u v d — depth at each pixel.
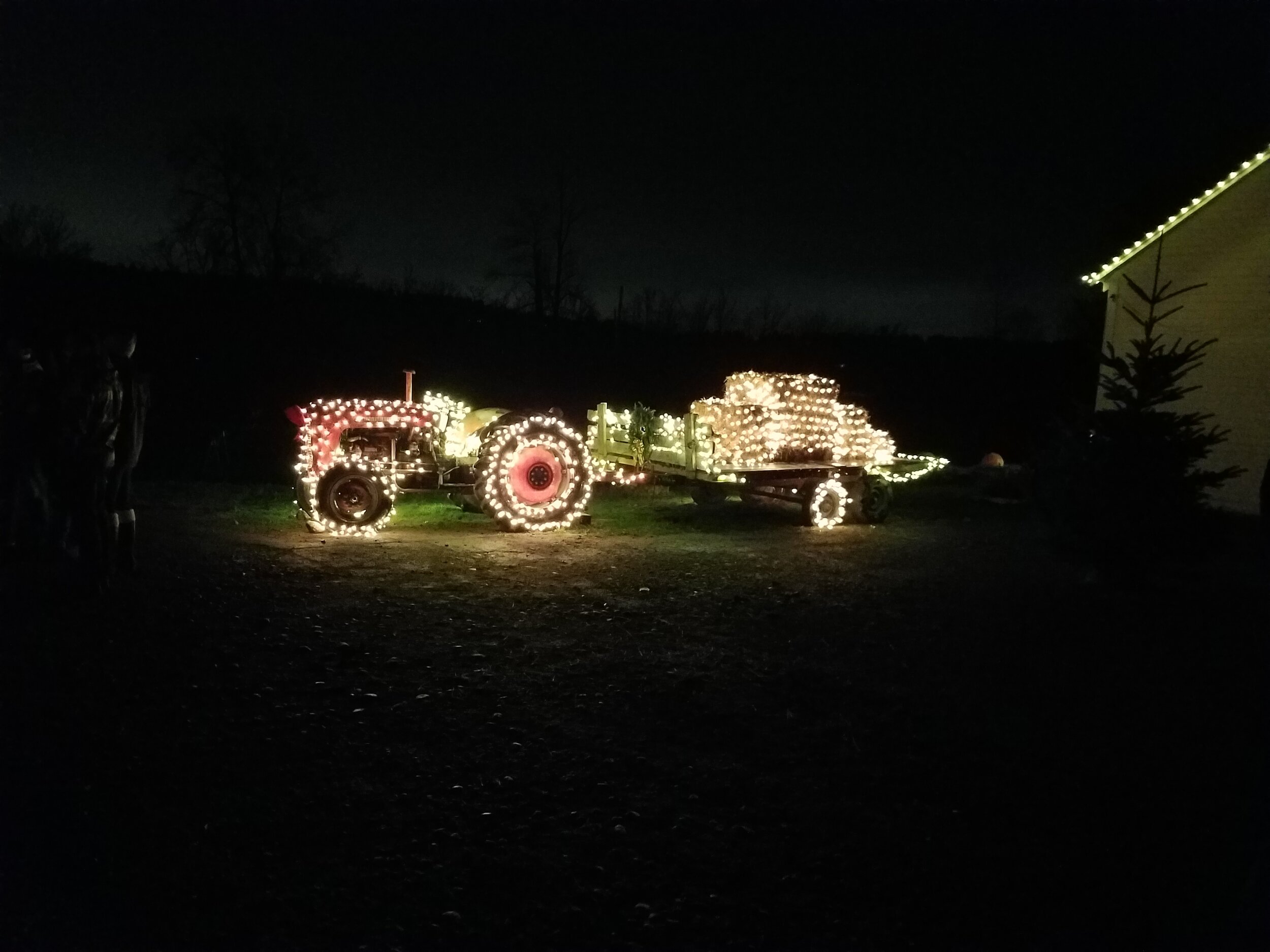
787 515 13.80
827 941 3.81
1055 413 10.66
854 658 7.12
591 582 9.21
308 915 3.81
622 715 5.82
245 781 4.81
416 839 4.36
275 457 19.09
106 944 3.62
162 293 29.19
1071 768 5.37
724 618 8.06
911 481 18.34
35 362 8.62
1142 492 9.34
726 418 12.66
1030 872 4.33
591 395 30.95
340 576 9.06
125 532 8.62
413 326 32.34
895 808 4.84
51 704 5.61
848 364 34.28
